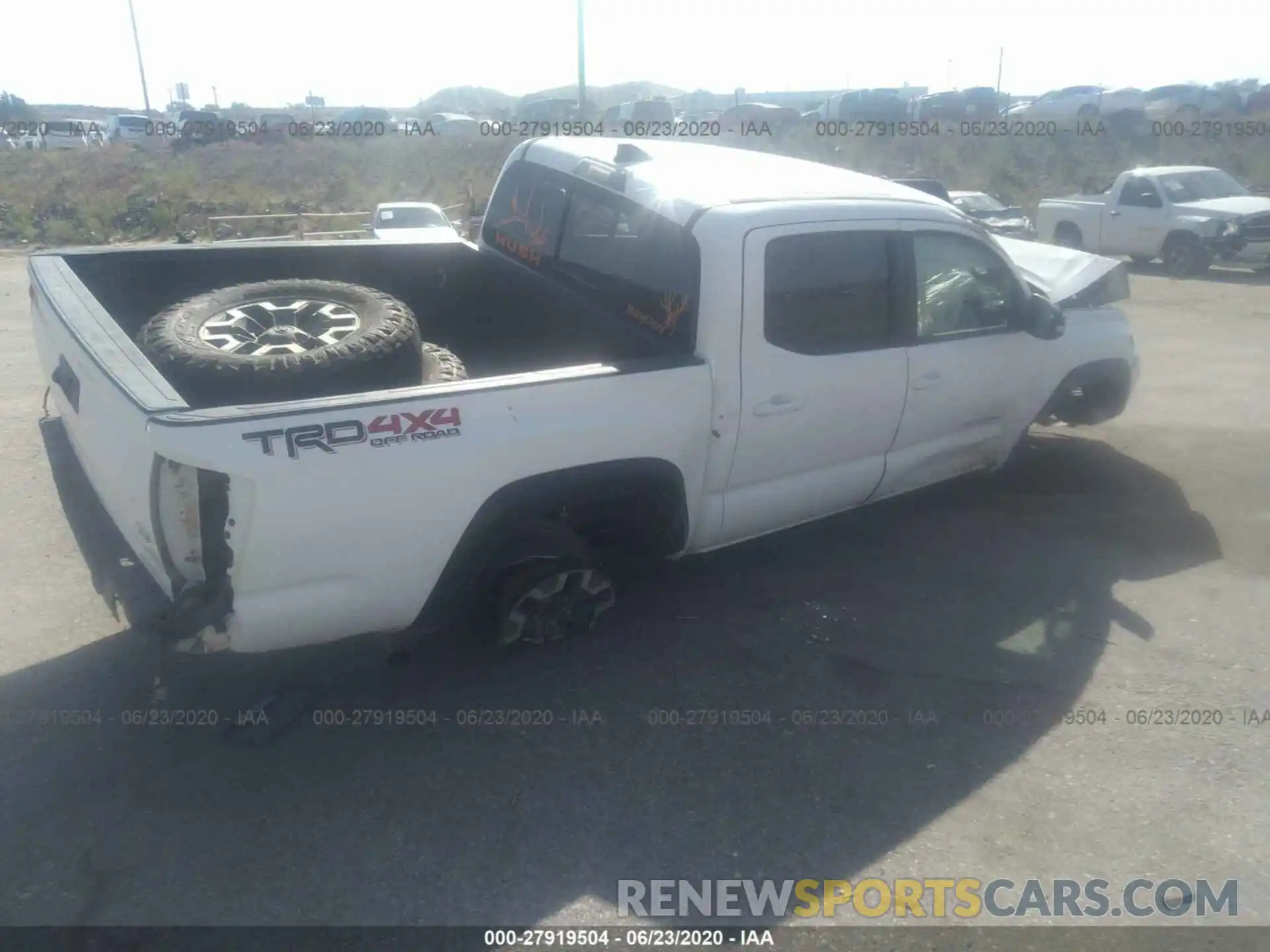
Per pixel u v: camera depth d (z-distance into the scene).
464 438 3.67
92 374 3.63
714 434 4.43
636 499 4.45
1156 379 9.59
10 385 8.68
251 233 24.47
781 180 4.97
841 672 4.55
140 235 25.62
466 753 3.94
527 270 5.44
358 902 3.21
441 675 4.45
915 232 5.04
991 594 5.25
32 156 37.38
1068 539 5.91
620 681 4.44
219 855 3.38
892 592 5.25
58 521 5.79
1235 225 17.27
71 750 3.87
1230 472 6.96
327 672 4.44
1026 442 7.50
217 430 3.21
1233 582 5.39
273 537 3.37
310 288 4.43
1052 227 20.52
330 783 3.75
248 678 4.35
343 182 32.41
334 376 3.83
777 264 4.49
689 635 4.81
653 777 3.84
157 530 3.32
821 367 4.71
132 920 3.11
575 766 3.88
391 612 3.77
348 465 3.44
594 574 4.40
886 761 3.97
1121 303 14.63
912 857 3.49
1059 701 4.37
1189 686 4.49
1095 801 3.77
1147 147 34.84
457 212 25.02
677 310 4.44
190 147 42.09
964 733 4.14
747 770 3.89
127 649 4.54
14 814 3.53
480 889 3.28
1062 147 35.03
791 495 4.91
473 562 3.94
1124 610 5.11
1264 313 13.64
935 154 34.84
